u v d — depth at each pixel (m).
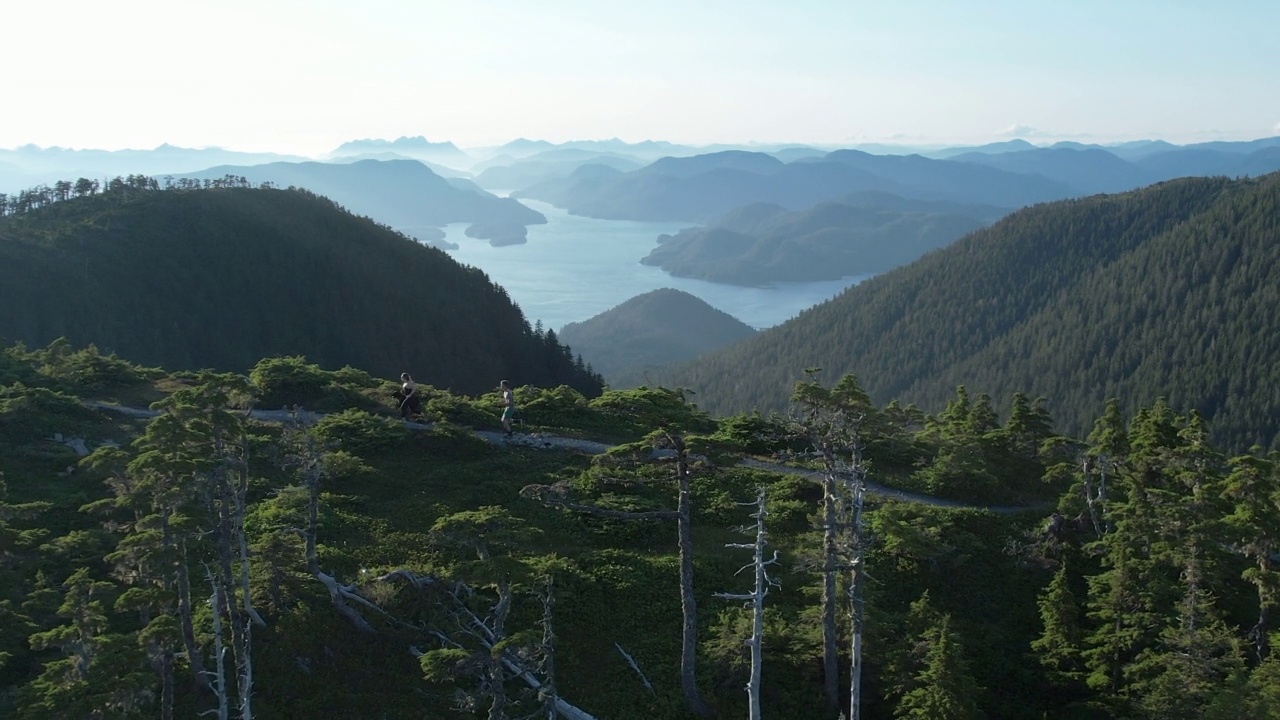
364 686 27.23
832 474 29.64
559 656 29.20
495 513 26.66
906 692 29.00
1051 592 32.81
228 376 30.38
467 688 27.64
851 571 29.12
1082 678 31.56
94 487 37.31
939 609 34.62
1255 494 32.44
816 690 29.59
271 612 28.44
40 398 43.62
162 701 23.55
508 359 138.75
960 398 56.78
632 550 36.03
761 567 25.73
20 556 28.53
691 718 27.72
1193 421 41.81
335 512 35.97
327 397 49.78
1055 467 43.84
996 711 30.52
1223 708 26.08
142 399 48.94
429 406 48.66
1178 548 31.31
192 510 23.98
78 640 22.56
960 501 42.94
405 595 30.31
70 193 141.25
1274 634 31.12
